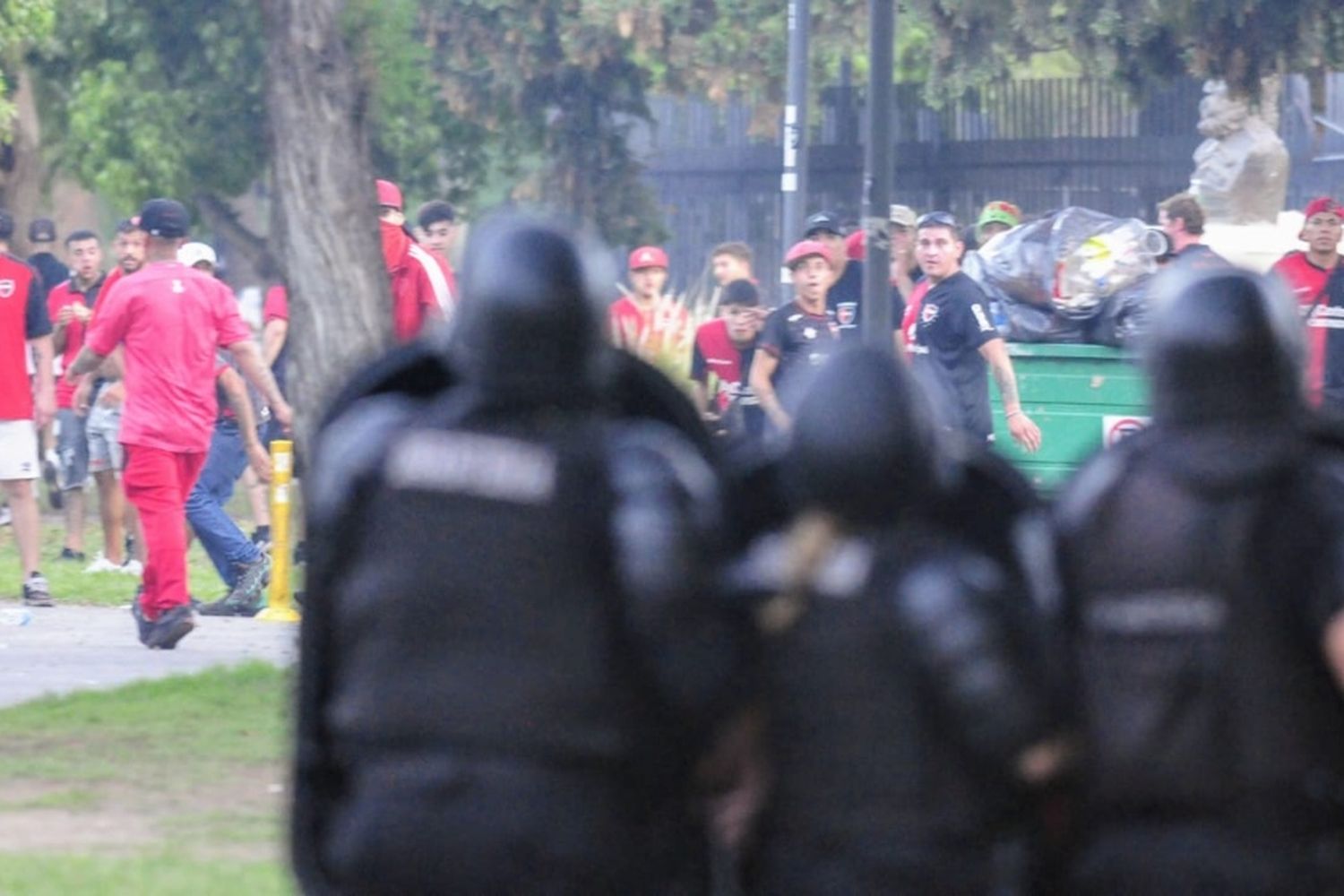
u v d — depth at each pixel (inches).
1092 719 592.1
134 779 1224.8
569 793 567.8
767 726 596.4
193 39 3774.6
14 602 2166.6
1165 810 586.9
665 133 4923.7
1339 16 2677.2
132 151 3772.1
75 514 2581.2
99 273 2721.5
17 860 1010.1
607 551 568.4
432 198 4040.4
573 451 573.0
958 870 585.9
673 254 4921.3
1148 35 2893.7
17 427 2097.7
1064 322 1971.0
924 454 596.4
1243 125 3048.7
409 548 575.2
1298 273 1987.0
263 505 2475.4
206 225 4175.7
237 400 2007.9
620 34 3949.3
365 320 1446.9
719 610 573.3
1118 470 604.4
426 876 568.1
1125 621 590.2
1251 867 574.6
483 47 4074.8
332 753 607.2
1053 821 604.1
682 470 585.9
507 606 567.2
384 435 592.4
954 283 1932.8
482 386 582.9
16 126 3786.9
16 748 1314.0
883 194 1818.4
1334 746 580.4
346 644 590.2
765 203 4785.9
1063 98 4325.8
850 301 2070.6
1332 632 569.0
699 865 602.2
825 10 3720.5
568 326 580.1
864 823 586.2
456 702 567.8
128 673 1668.3
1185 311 595.5
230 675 1551.4
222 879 971.3
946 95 3550.7
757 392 1977.1
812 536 595.5
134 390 1753.2
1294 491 582.2
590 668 567.8
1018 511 628.1
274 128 1451.8
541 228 591.8
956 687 579.2
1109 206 4281.5
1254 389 590.6
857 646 586.9
